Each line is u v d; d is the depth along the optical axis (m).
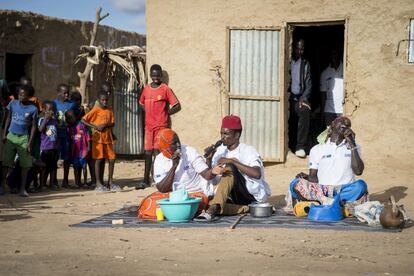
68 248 6.07
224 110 12.24
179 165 7.86
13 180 10.67
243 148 8.07
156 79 11.76
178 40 12.48
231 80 12.23
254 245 6.14
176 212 7.30
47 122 10.78
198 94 12.39
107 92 11.27
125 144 16.00
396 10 11.30
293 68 12.37
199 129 12.39
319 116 14.71
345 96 11.64
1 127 10.41
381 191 9.89
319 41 15.47
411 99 11.25
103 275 4.99
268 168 12.19
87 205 9.20
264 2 12.01
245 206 7.95
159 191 7.99
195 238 6.51
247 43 12.14
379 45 11.41
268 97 12.05
